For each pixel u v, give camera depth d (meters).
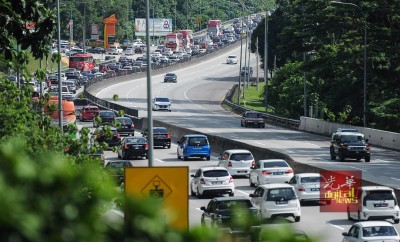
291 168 109.62
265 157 126.88
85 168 8.82
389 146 154.75
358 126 177.50
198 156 138.88
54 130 58.53
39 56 43.84
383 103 176.00
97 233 7.67
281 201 80.69
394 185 100.44
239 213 9.45
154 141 157.75
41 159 8.36
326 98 190.25
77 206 7.80
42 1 42.91
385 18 187.00
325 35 193.38
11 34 42.75
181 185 41.31
